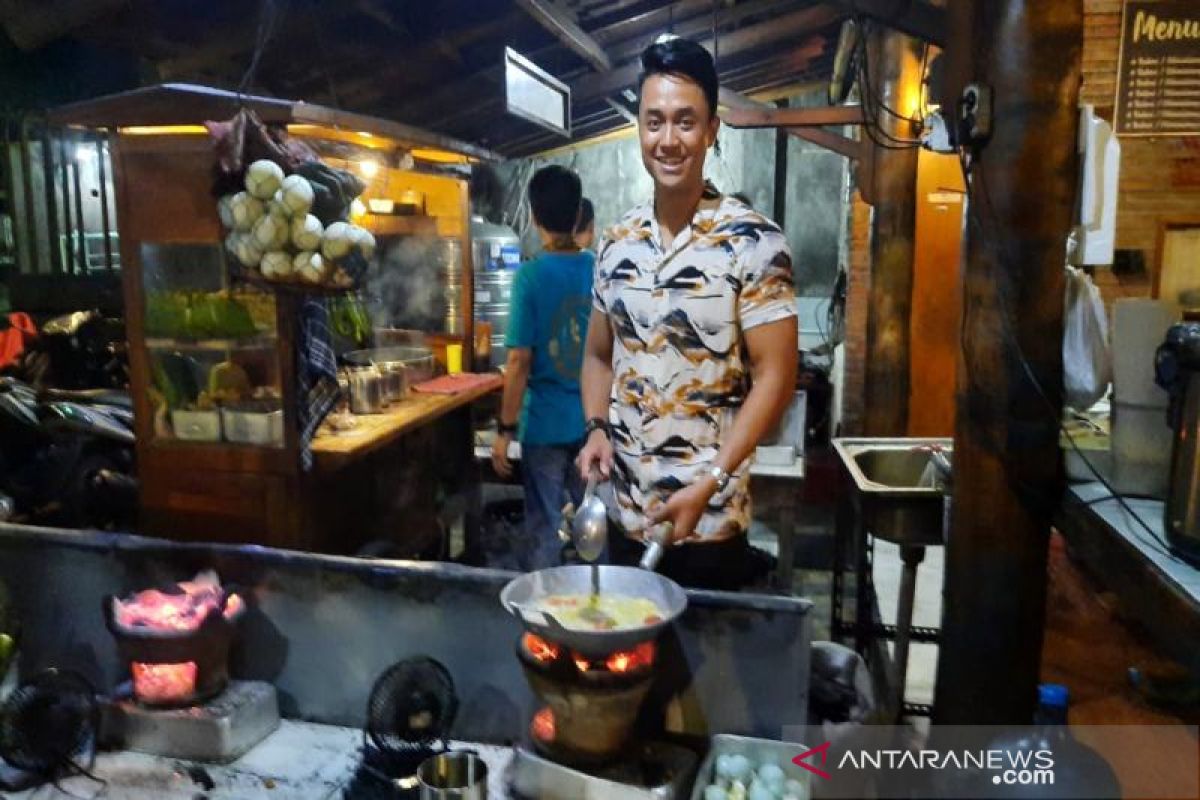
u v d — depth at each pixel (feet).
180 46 15.65
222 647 8.48
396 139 13.14
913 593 10.64
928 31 12.61
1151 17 15.65
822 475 21.75
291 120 10.82
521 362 12.44
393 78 18.84
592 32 20.77
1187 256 16.33
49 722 8.08
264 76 17.62
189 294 11.23
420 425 14.06
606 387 8.12
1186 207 16.19
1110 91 16.02
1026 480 8.36
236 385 11.30
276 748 8.44
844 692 8.21
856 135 25.84
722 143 35.09
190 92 10.48
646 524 7.39
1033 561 8.52
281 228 10.42
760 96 32.27
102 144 18.11
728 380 7.21
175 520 11.68
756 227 6.99
